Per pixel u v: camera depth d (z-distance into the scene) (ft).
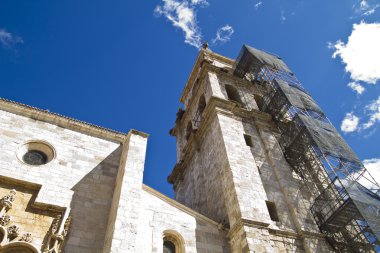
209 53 145.48
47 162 67.82
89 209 62.59
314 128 92.02
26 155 67.36
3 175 59.98
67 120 76.43
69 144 72.64
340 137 95.86
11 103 72.64
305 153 91.35
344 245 70.79
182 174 116.47
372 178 80.53
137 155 68.18
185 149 115.75
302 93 116.06
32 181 61.87
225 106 102.22
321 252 67.92
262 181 81.10
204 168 99.09
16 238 52.49
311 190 84.64
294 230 71.31
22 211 56.95
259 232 65.57
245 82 128.88
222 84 120.78
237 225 66.85
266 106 112.88
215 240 67.36
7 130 67.97
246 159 85.05
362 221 72.08
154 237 61.87
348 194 70.64
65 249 55.11
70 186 64.80
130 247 50.70
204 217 70.49
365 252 68.74
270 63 130.93
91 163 71.20
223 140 88.43
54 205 59.26
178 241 64.54
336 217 72.54
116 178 70.28
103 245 57.98
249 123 102.01
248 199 72.74
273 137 98.89
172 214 67.67
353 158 85.87
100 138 77.56
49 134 72.18
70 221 58.39
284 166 88.53
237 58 140.56
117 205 57.00
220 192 82.74
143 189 68.74
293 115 106.11
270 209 75.82
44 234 55.26
